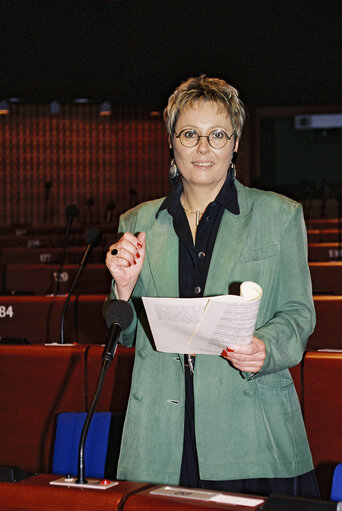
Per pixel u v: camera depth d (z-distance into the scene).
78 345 3.17
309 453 1.64
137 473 1.60
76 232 9.17
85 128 13.67
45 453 3.05
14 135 13.50
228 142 1.62
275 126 15.60
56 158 13.66
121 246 1.61
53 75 9.52
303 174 15.58
